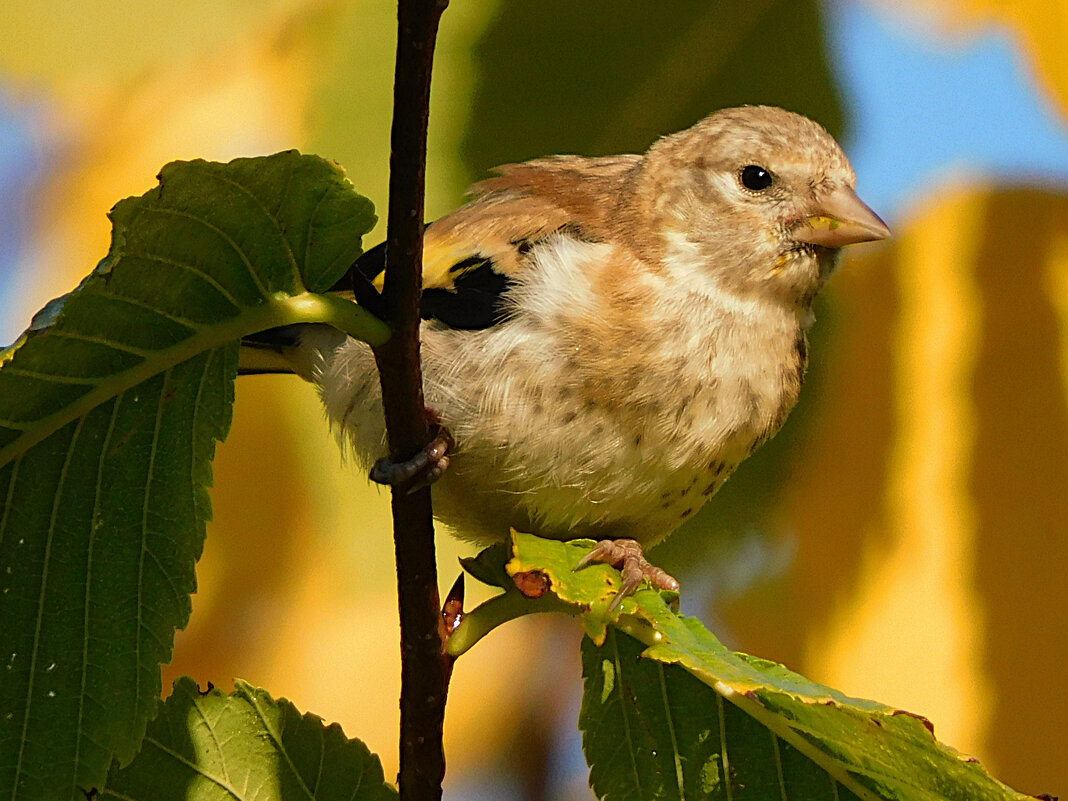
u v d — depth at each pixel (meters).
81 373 5.07
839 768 5.74
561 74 8.44
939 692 7.61
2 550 5.19
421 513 5.42
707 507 8.32
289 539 8.40
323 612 8.52
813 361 8.29
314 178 4.86
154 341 5.10
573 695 10.09
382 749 8.84
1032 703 7.61
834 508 8.04
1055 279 7.86
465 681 9.98
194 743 5.98
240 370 8.14
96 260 8.23
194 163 4.70
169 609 5.28
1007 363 7.82
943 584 7.74
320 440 8.44
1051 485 7.70
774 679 5.13
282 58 8.27
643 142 8.57
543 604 5.70
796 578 8.04
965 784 5.11
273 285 5.08
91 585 5.26
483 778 9.89
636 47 8.40
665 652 5.16
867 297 8.14
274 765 6.03
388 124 8.17
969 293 7.95
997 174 8.09
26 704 5.20
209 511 5.29
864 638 7.84
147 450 5.26
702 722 6.02
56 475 5.20
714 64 8.51
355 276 5.06
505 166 8.35
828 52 8.50
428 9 4.47
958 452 7.84
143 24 8.30
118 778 5.89
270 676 8.57
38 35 8.26
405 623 5.56
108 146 8.23
